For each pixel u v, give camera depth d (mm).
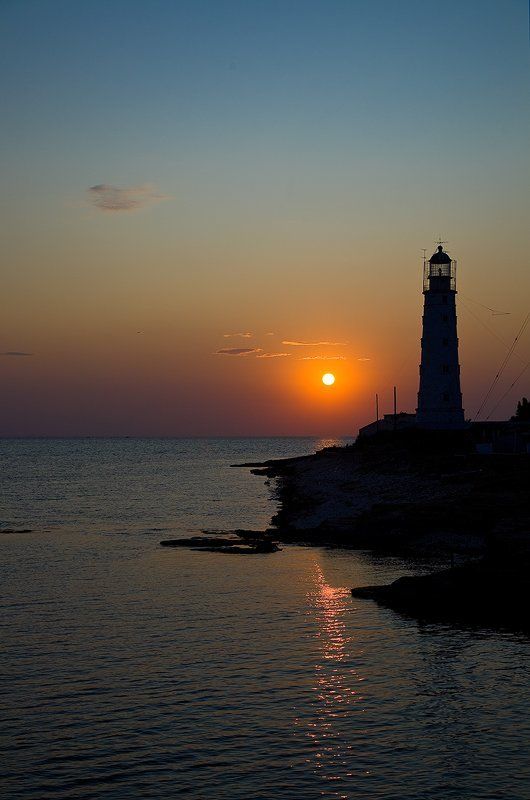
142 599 44500
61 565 55531
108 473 183125
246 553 60938
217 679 31031
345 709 28203
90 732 26109
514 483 71938
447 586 42688
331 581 49875
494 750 25047
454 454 100438
